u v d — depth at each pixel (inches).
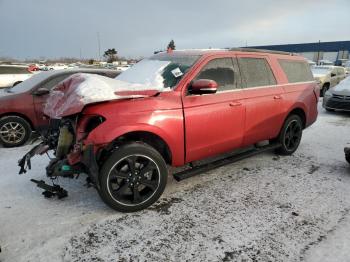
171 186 163.5
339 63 1542.8
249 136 179.0
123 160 131.6
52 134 155.9
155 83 154.3
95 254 110.0
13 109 236.8
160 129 137.6
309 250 110.9
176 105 143.0
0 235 120.5
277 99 191.8
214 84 142.5
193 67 154.1
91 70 281.3
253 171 184.7
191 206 142.9
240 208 140.9
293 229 123.9
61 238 118.8
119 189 133.4
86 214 136.1
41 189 160.1
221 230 123.7
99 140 124.8
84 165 131.6
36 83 251.4
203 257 108.1
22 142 244.1
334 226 125.6
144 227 126.3
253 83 181.5
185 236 120.1
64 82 151.6
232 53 174.2
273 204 144.4
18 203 145.6
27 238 118.7
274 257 107.6
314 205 143.2
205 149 157.4
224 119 161.2
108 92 130.6
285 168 189.9
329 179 173.2
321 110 422.3
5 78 502.3
